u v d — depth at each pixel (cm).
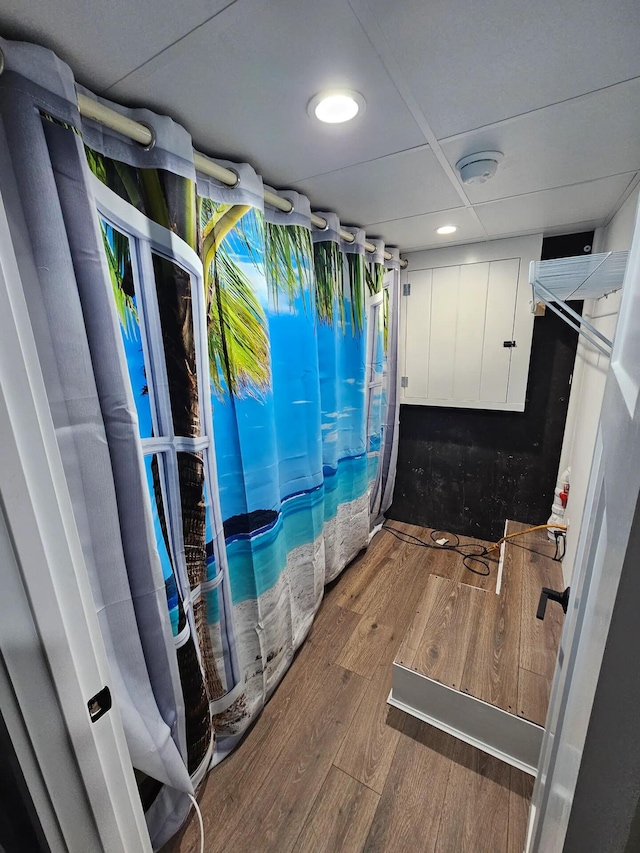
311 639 178
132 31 62
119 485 83
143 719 89
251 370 122
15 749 47
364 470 221
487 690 124
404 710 139
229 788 117
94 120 76
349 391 203
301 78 76
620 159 112
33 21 59
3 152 63
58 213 68
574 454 194
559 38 66
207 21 61
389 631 182
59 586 49
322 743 130
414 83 78
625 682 30
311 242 151
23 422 45
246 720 130
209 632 116
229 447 122
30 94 63
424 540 261
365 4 59
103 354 77
